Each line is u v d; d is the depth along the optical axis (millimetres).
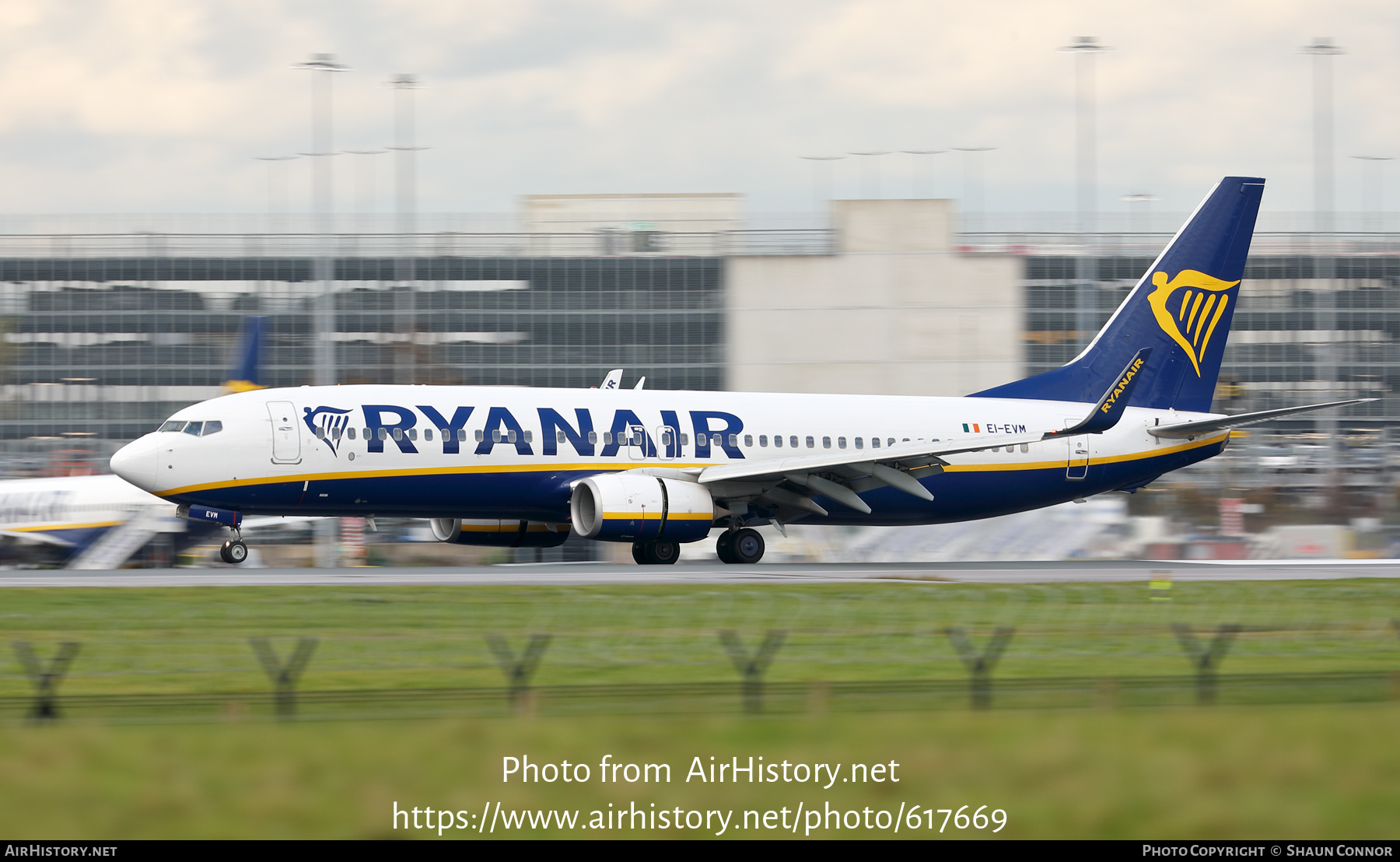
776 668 85750
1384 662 91000
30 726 63250
